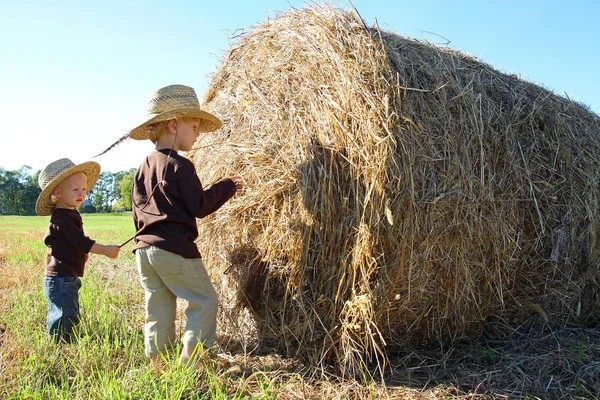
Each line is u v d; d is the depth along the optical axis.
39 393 2.48
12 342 3.22
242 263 3.37
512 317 3.46
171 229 2.90
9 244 9.84
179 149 3.19
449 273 2.98
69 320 3.48
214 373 2.75
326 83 3.03
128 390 2.49
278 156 3.14
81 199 3.67
